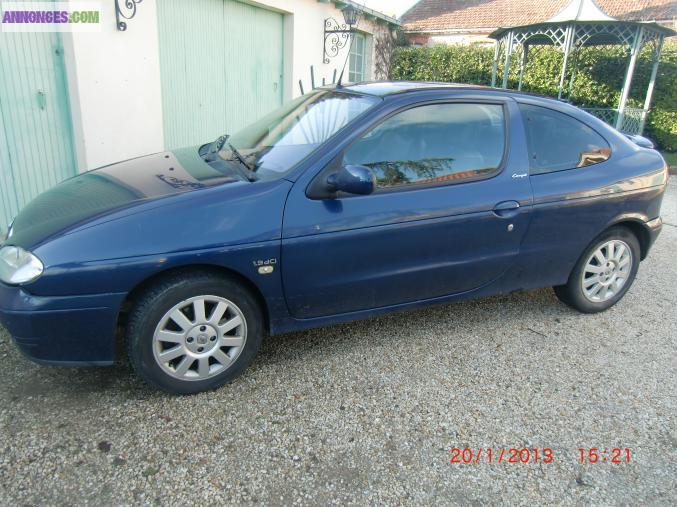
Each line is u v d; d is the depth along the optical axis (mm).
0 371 2762
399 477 2195
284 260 2605
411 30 18172
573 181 3324
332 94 3361
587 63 13125
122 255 2305
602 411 2693
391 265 2893
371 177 2518
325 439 2389
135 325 2420
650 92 11914
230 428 2426
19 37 4441
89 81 4902
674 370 3102
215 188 2578
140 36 5383
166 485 2080
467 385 2857
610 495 2162
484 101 3195
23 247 2340
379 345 3236
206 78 6688
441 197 2924
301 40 8242
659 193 3688
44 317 2271
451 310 3783
